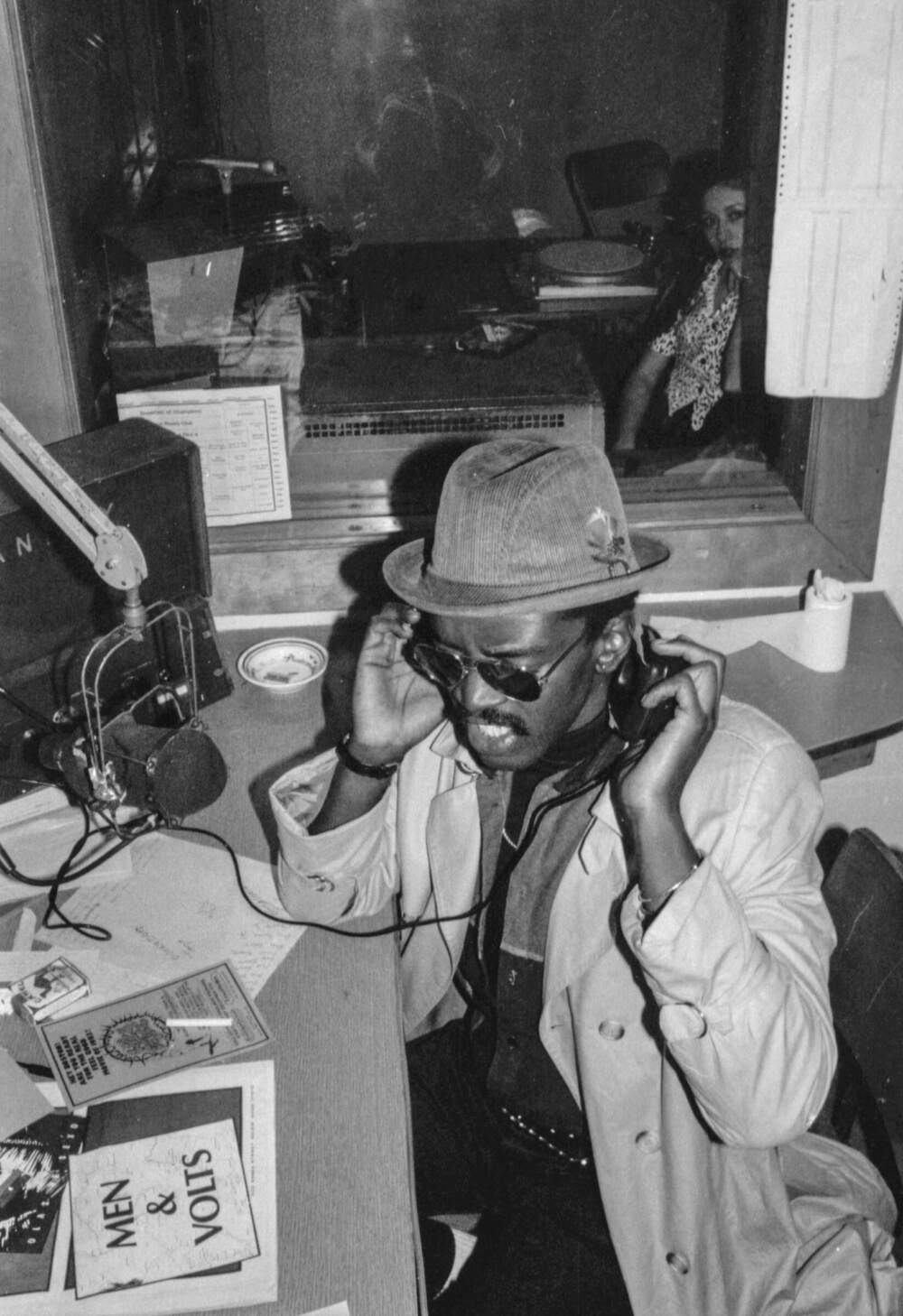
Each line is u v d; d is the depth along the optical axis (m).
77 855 1.41
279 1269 0.97
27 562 1.42
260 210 1.86
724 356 1.98
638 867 1.07
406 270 2.31
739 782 1.13
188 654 1.63
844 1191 1.27
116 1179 1.04
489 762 1.14
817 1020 1.08
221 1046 1.17
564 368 1.93
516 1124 1.33
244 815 1.48
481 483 1.06
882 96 1.62
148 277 1.77
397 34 2.44
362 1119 1.09
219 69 2.32
